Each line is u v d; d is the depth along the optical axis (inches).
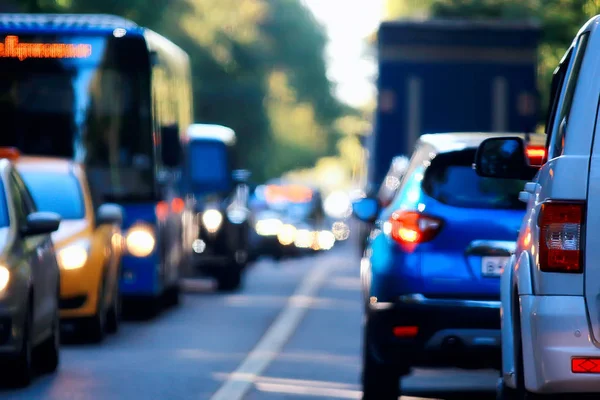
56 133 1130.0
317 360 833.5
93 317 887.7
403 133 1346.0
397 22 1346.0
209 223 1456.7
